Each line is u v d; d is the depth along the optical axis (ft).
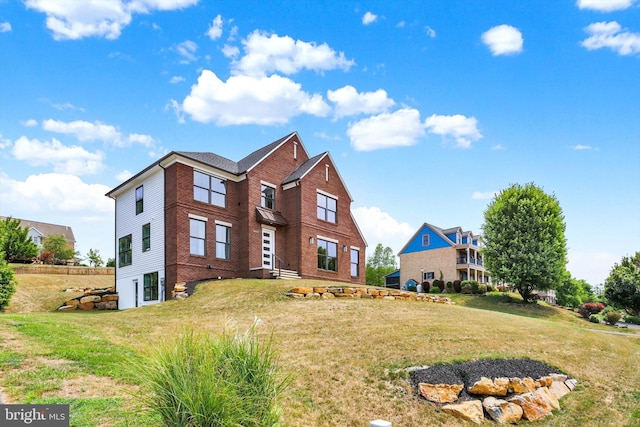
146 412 17.89
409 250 171.42
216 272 72.43
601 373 37.73
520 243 99.91
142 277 74.18
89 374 23.70
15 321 34.60
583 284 259.19
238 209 78.28
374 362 31.81
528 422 28.22
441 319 45.93
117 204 84.58
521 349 38.34
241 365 16.67
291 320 43.24
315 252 83.51
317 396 26.50
